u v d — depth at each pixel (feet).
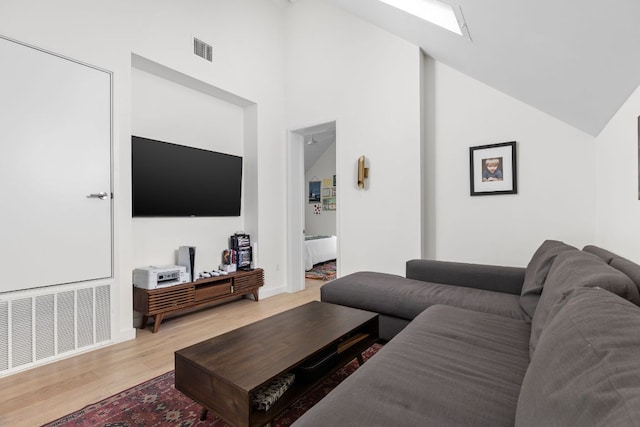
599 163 8.26
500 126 10.00
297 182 14.42
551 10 3.73
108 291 8.23
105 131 8.28
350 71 12.36
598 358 1.84
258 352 4.63
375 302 7.59
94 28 8.11
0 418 5.21
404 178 11.19
